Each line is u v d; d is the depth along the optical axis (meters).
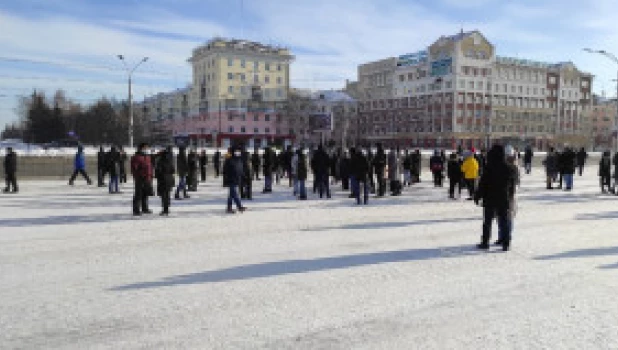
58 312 5.12
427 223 11.26
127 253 7.81
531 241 9.20
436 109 80.12
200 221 11.11
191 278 6.43
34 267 6.88
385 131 91.38
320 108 86.19
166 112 105.56
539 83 87.00
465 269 7.07
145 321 4.91
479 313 5.27
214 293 5.82
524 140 83.94
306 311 5.26
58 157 23.66
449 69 77.62
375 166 16.81
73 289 5.90
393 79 90.12
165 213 12.07
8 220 11.04
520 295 5.89
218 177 26.09
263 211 12.87
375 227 10.59
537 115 86.81
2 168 21.88
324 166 16.19
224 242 8.77
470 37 78.44
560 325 4.95
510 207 8.30
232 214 12.27
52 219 11.23
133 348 4.29
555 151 20.61
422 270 6.99
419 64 83.75
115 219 11.30
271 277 6.53
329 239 9.18
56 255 7.63
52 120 77.50
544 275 6.79
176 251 7.99
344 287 6.12
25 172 22.67
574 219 12.05
